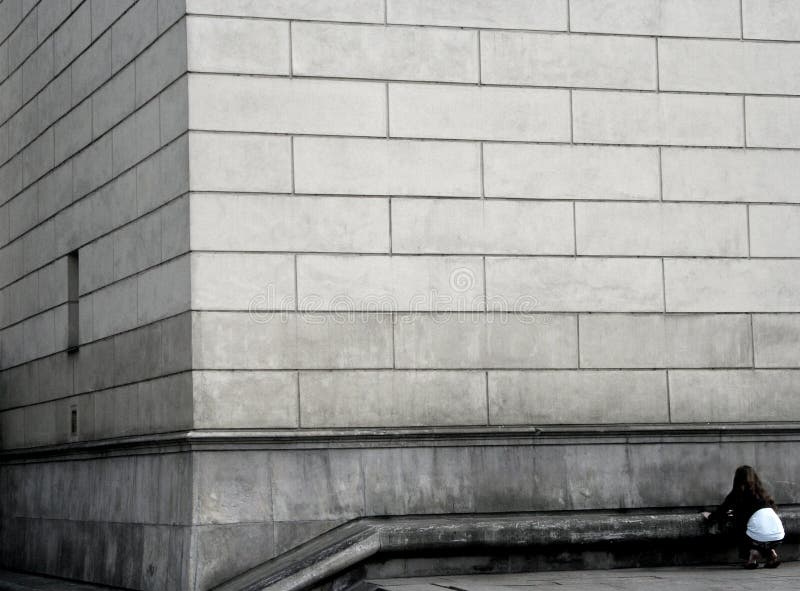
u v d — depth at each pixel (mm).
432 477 19766
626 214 20797
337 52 19984
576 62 20828
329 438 19359
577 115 20750
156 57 20594
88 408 23031
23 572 25438
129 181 21547
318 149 19812
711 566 19766
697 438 20656
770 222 21344
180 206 19641
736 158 21297
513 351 20266
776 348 21203
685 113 21141
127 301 21562
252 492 19047
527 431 20000
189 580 18656
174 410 19688
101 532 22094
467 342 20125
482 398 20094
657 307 20781
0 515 27250
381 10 20203
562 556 19484
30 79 26297
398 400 19812
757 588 17016
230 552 18859
